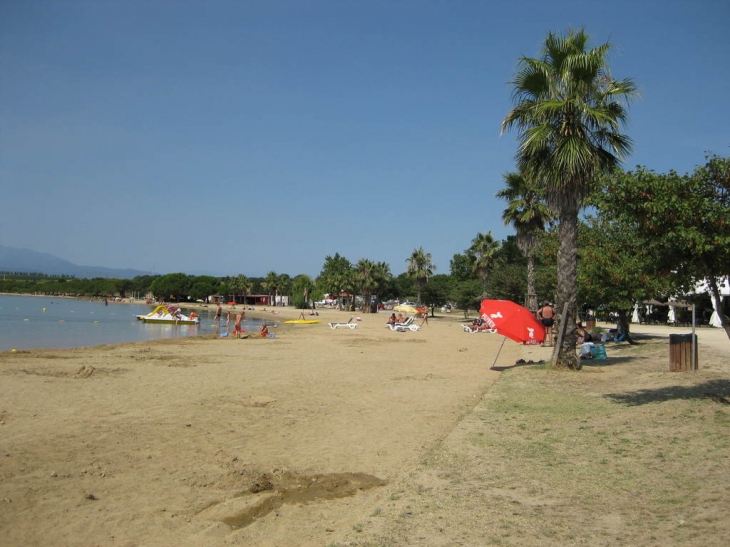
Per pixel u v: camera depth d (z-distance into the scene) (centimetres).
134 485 708
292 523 581
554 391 1270
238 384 1562
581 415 982
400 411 1190
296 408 1221
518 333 1744
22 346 3136
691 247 887
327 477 746
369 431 1008
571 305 1672
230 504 640
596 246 2514
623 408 1019
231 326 5603
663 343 2530
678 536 443
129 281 19862
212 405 1243
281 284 14725
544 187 1708
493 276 5522
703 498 526
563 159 1535
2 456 816
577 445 768
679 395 1104
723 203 906
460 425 929
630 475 618
